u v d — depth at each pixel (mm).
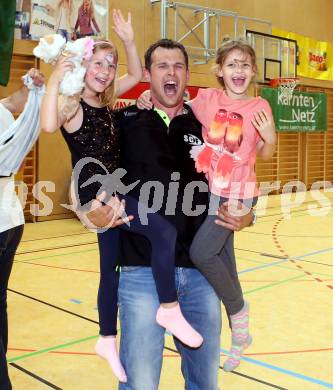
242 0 12930
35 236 8508
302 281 5992
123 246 2422
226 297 2576
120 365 2410
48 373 3605
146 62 2512
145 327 2350
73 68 2299
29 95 2779
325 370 3672
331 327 4516
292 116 13906
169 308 2301
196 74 11969
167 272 2311
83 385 3439
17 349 4008
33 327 4469
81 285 5766
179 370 3678
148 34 11180
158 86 2453
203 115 2797
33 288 5633
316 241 8328
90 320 4656
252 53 2842
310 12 14750
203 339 2461
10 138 2738
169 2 11164
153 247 2340
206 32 11852
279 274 6301
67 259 6996
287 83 13359
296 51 14203
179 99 2512
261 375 3586
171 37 11531
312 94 14492
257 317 4754
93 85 2412
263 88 13023
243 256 7262
